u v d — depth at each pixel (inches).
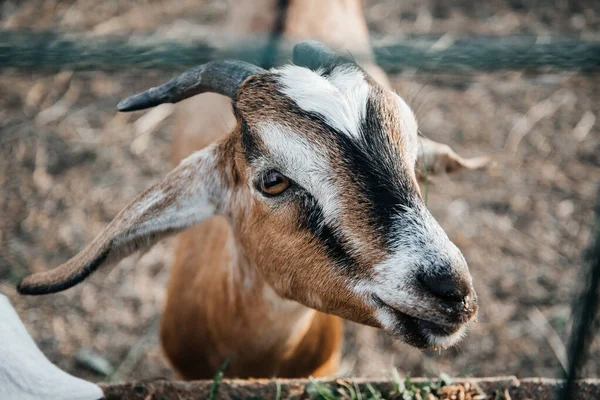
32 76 63.2
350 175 30.9
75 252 50.4
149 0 72.4
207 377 40.3
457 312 29.9
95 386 31.9
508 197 54.6
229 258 36.7
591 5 73.1
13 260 49.8
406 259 30.1
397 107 32.1
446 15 71.6
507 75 64.4
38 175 55.4
